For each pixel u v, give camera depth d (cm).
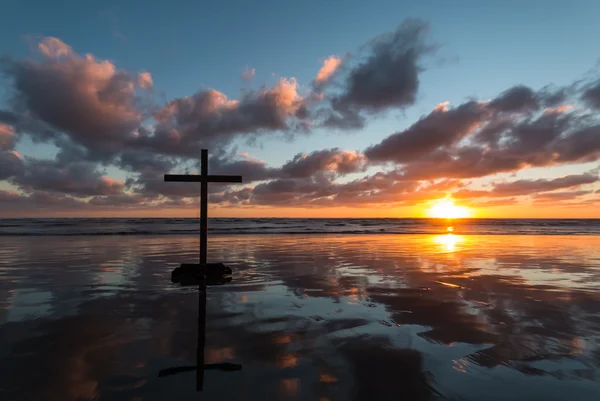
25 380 354
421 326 538
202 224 994
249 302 689
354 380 358
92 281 897
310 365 394
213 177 990
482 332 509
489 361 406
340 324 547
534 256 1508
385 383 351
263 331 513
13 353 426
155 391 332
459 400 319
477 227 6894
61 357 414
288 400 317
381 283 884
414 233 3994
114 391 332
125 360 406
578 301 701
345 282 897
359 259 1379
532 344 459
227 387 341
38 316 586
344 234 3634
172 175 966
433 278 957
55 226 5294
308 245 2058
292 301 697
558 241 2548
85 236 2862
